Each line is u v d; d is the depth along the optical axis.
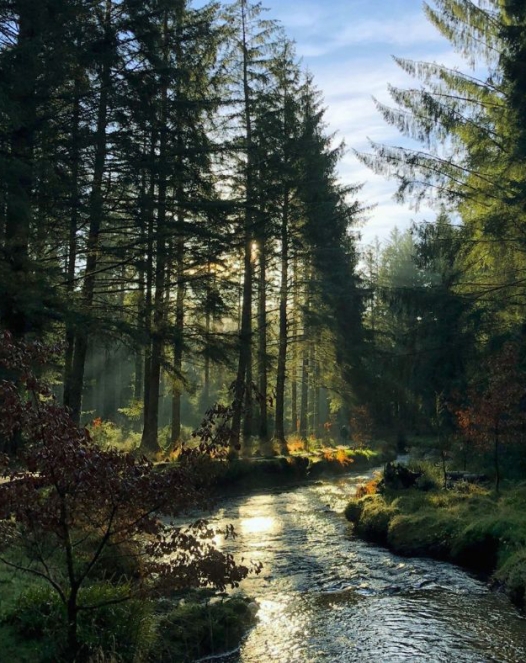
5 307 12.81
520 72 16.34
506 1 17.22
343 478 23.84
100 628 5.81
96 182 16.45
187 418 52.22
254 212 20.38
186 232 17.92
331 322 29.73
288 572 10.17
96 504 5.07
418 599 8.69
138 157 16.53
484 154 17.69
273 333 32.47
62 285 15.72
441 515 12.10
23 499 4.75
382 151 17.61
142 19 16.17
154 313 18.42
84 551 7.72
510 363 14.40
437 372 18.52
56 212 15.76
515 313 18.39
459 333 18.34
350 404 37.34
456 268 19.27
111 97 15.77
